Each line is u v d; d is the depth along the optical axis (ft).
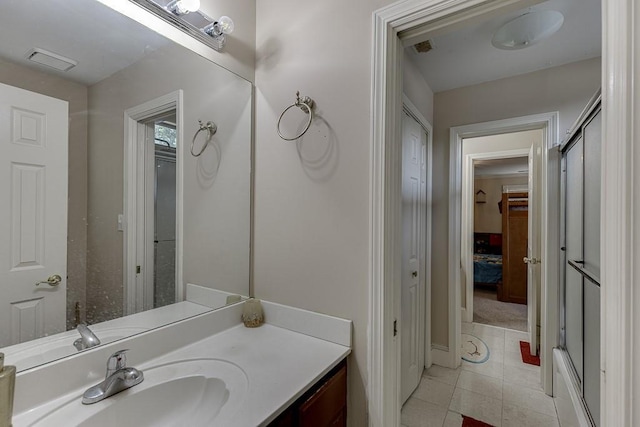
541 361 7.29
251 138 4.82
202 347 3.88
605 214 2.24
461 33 5.69
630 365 2.06
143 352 3.44
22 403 2.57
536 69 7.04
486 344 9.74
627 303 2.07
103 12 3.23
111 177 3.35
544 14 5.02
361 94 3.84
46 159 2.88
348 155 3.93
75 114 3.06
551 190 6.75
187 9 3.66
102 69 3.24
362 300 3.83
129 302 3.50
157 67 3.70
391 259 3.75
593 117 4.20
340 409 3.70
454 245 8.18
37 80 2.82
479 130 7.80
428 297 8.13
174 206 3.97
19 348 2.69
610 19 2.19
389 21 3.63
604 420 2.24
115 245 3.39
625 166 2.09
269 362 3.49
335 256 4.04
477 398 6.88
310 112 4.24
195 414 3.08
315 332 4.17
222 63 4.39
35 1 2.81
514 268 14.62
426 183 8.04
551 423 6.05
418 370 7.47
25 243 2.75
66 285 3.01
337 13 4.06
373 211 3.71
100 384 2.89
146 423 2.93
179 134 3.99
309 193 4.27
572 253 5.67
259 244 4.81
